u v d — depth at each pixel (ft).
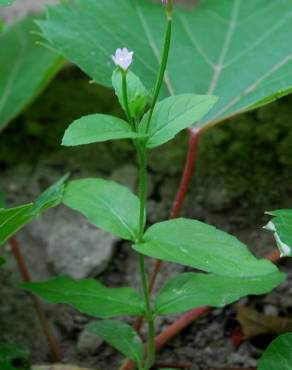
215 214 1.60
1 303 1.49
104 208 1.13
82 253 1.52
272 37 1.50
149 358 1.17
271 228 1.08
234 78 1.43
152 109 1.04
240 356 1.39
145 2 1.54
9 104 1.60
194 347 1.41
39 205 1.16
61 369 1.33
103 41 1.40
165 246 1.07
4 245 1.58
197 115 1.05
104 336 1.19
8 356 1.25
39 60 1.65
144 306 1.14
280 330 1.38
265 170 1.64
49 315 1.48
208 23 1.55
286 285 1.46
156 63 1.44
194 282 1.16
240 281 1.15
